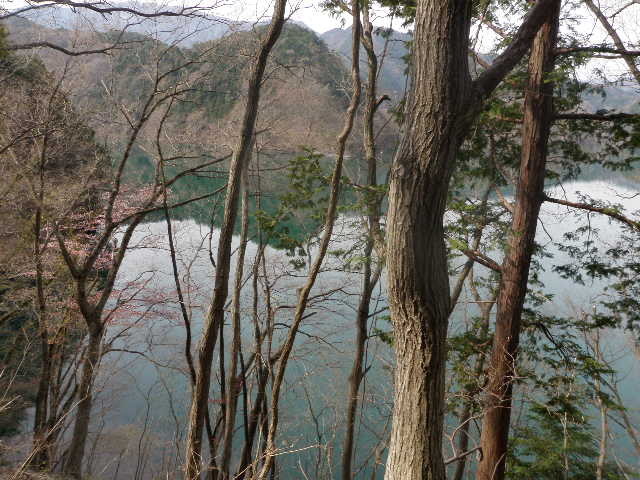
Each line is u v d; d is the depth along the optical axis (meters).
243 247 5.90
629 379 10.66
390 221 2.96
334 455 8.91
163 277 11.89
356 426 9.53
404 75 6.78
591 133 7.20
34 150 7.00
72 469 6.49
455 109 2.77
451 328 10.22
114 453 8.56
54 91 6.57
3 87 6.24
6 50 4.73
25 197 7.00
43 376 7.37
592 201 6.88
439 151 2.81
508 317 6.38
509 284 6.36
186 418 9.37
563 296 11.68
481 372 7.04
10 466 5.12
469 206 6.23
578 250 7.66
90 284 8.74
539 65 6.02
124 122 7.55
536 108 6.14
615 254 7.33
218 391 9.93
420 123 2.82
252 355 7.38
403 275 2.93
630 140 6.12
